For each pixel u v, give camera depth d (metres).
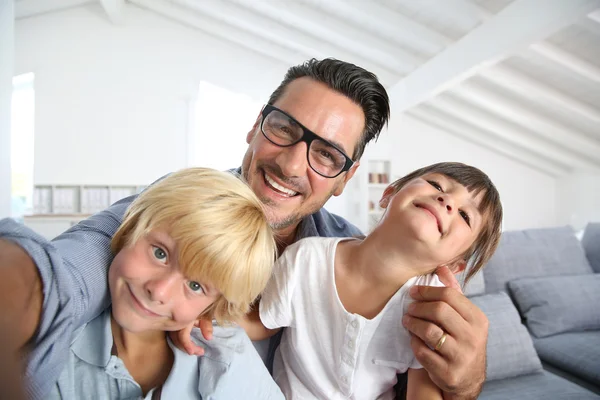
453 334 0.75
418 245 0.85
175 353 0.77
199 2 5.30
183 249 0.66
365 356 0.88
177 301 0.67
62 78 5.77
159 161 6.07
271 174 1.07
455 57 3.96
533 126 5.29
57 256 0.56
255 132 1.21
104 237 0.75
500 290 2.61
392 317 0.88
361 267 0.91
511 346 2.03
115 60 5.95
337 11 4.48
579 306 2.51
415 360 0.87
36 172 5.66
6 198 2.68
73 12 5.82
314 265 0.95
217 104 6.43
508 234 2.86
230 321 0.85
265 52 6.06
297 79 1.11
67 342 0.56
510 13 3.26
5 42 2.69
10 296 0.48
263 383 0.86
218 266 0.68
